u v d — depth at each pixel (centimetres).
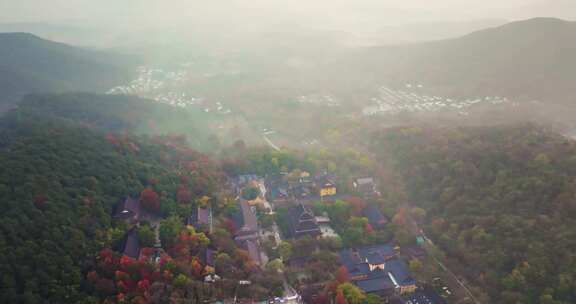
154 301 18088
